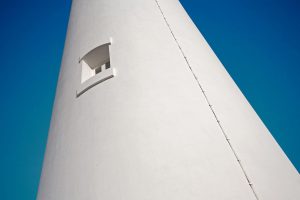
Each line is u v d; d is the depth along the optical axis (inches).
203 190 193.3
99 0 452.8
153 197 196.1
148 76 281.9
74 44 412.2
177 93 264.4
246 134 251.3
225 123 245.4
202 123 239.1
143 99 260.2
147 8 398.0
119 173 217.8
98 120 264.2
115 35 351.9
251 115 304.8
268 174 220.8
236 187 196.7
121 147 232.4
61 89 368.2
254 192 196.5
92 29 395.2
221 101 272.8
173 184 198.7
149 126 237.8
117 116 255.9
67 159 260.4
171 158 213.6
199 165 207.6
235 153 220.2
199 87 276.2
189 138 225.8
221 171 204.8
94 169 231.9
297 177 257.9
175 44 329.7
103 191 214.7
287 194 217.3
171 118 241.3
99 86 297.1
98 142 247.3
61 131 297.9
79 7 499.5
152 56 306.3
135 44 325.1
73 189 233.1
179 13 436.5
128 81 282.4
